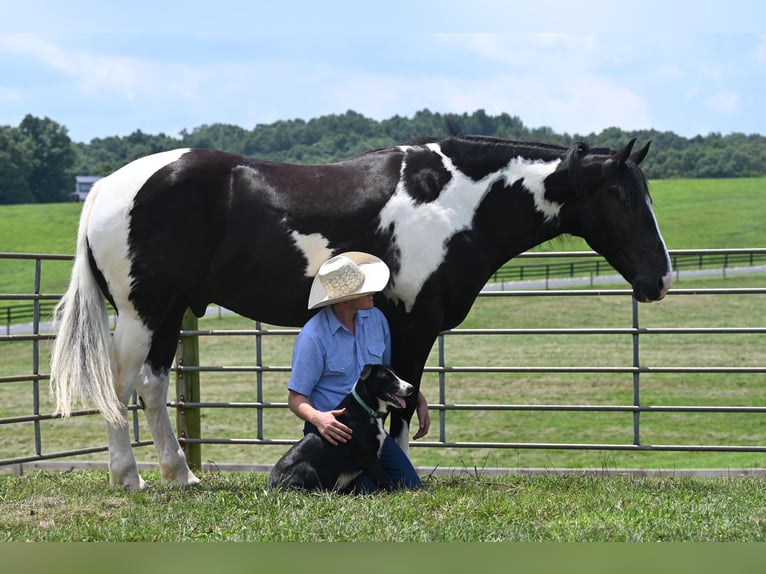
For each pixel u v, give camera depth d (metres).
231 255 5.94
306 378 5.70
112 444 6.07
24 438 14.32
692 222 62.28
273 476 5.61
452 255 5.98
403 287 5.94
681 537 4.59
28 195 121.81
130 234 5.86
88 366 5.87
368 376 5.55
